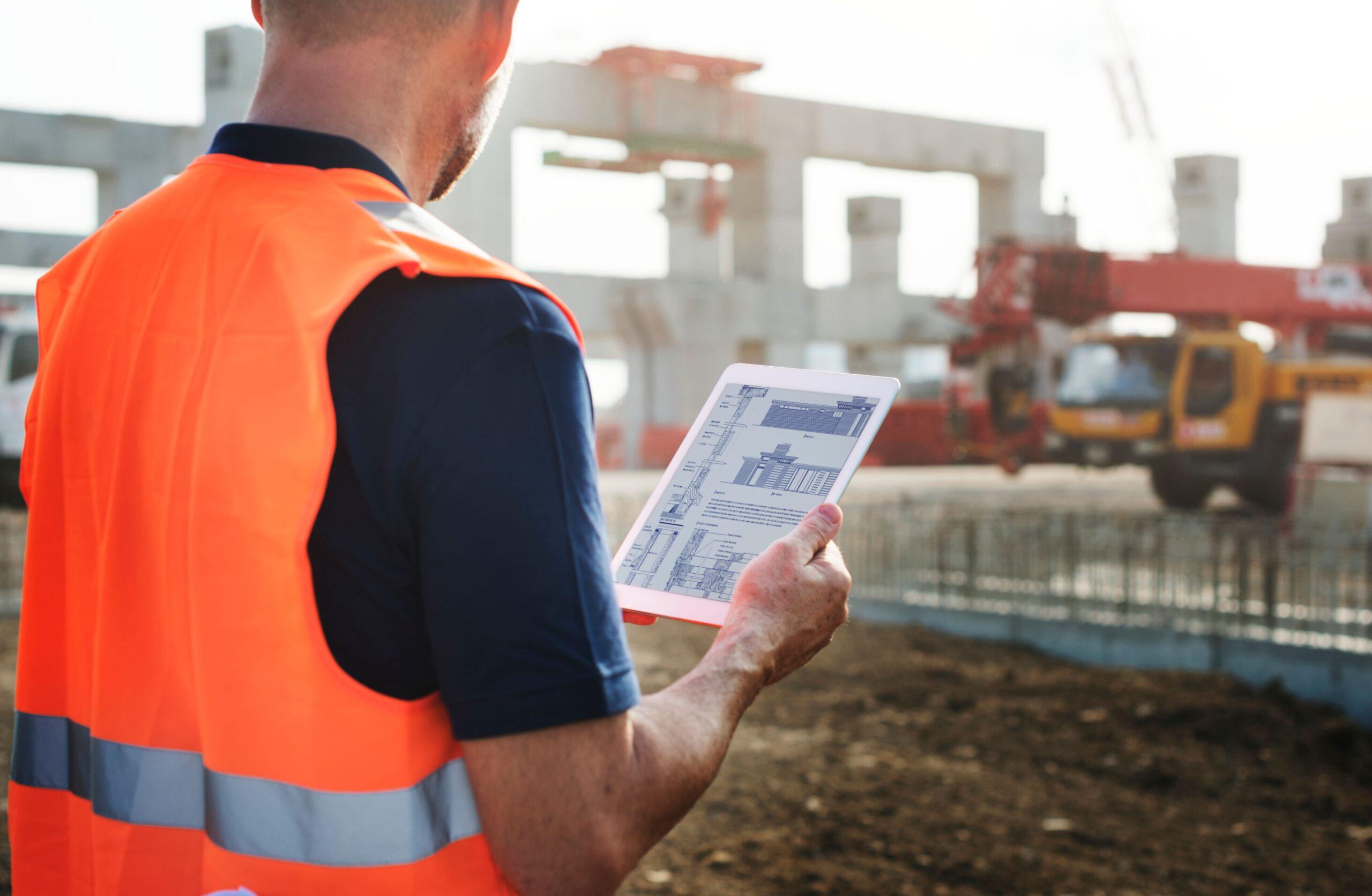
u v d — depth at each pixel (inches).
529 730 40.7
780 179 1553.9
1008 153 1706.4
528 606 40.8
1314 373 839.1
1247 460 834.8
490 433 41.4
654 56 1418.6
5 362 726.5
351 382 42.5
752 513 56.6
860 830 210.2
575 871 42.2
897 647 384.2
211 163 48.6
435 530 41.3
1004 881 191.9
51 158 1440.7
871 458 1514.5
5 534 441.7
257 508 42.3
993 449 1090.7
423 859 43.0
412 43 48.4
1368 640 331.0
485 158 1309.1
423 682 43.5
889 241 1668.3
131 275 48.4
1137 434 847.1
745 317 1524.4
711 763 47.1
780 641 51.6
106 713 46.4
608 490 930.7
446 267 42.8
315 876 42.4
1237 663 342.6
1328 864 208.2
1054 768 256.4
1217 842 216.4
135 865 45.7
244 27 1033.5
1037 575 420.8
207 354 44.5
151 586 46.0
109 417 47.8
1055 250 1009.5
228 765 42.9
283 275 43.7
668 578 56.0
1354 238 1904.5
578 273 1440.7
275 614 42.2
